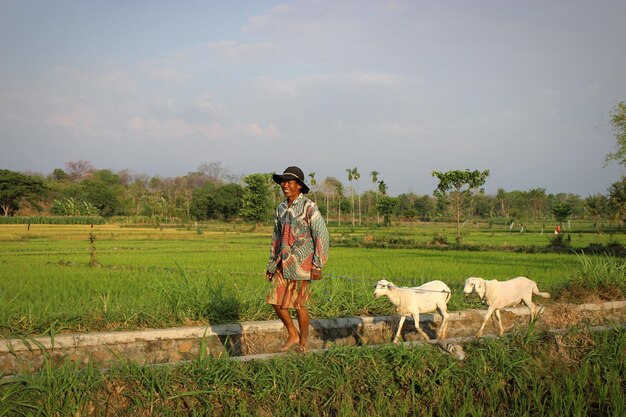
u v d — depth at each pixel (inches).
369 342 294.2
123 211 4106.8
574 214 4379.9
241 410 177.3
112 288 492.1
